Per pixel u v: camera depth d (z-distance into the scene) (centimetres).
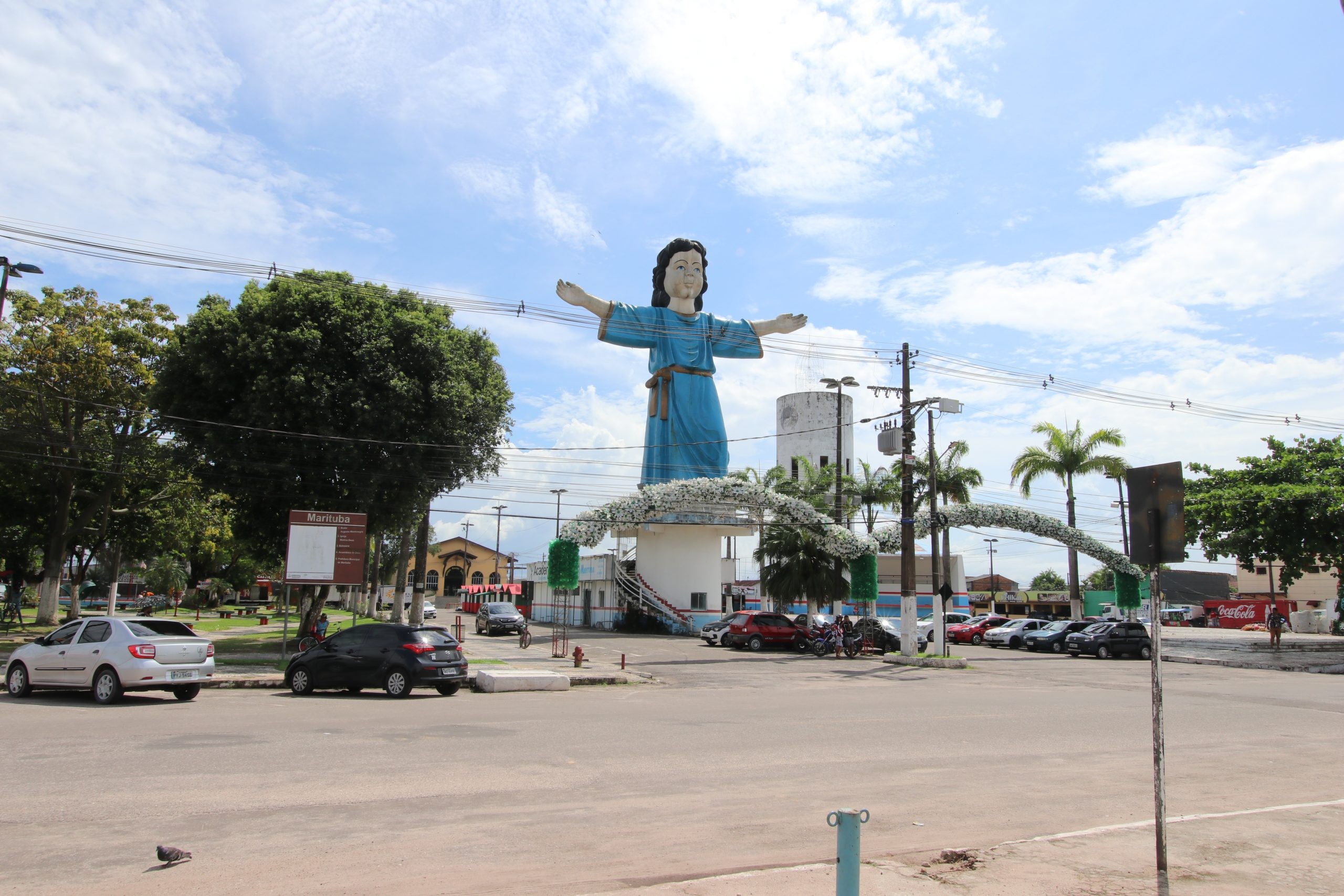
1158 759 605
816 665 3072
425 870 627
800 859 672
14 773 933
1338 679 2688
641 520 3416
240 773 945
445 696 1923
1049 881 614
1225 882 624
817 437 6519
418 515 3266
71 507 4216
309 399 2541
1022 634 4456
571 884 600
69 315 3659
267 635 3922
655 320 5466
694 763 1062
